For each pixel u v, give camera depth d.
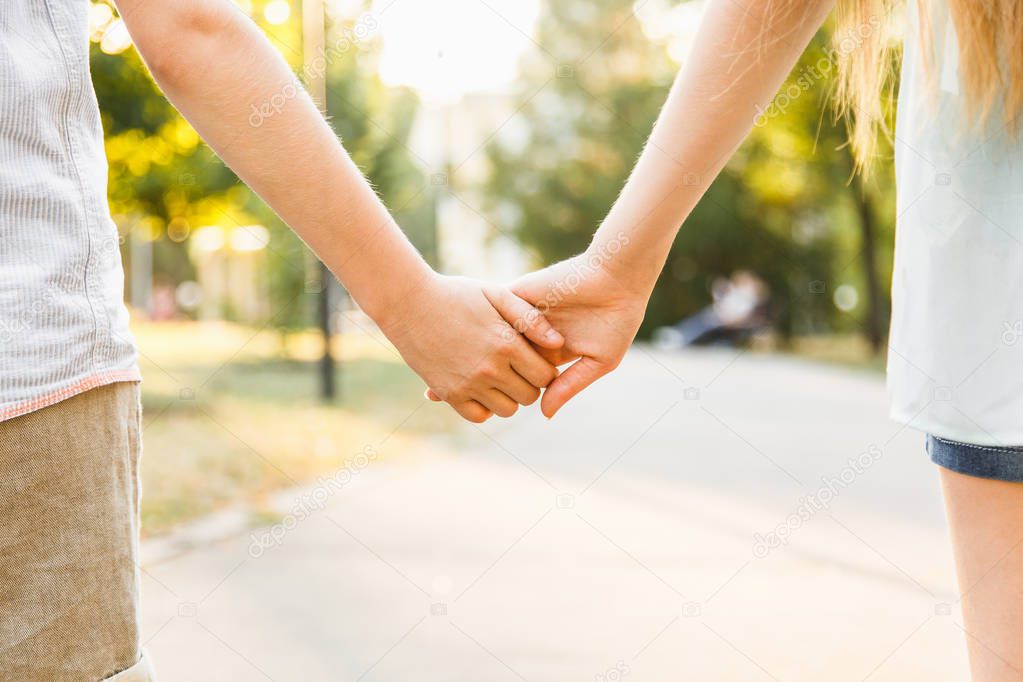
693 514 5.41
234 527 5.11
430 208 14.65
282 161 1.38
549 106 28.02
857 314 25.66
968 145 1.34
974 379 1.34
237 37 1.32
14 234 0.98
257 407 9.95
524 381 1.83
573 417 10.53
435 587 4.01
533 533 4.96
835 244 25.53
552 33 28.11
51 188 1.01
